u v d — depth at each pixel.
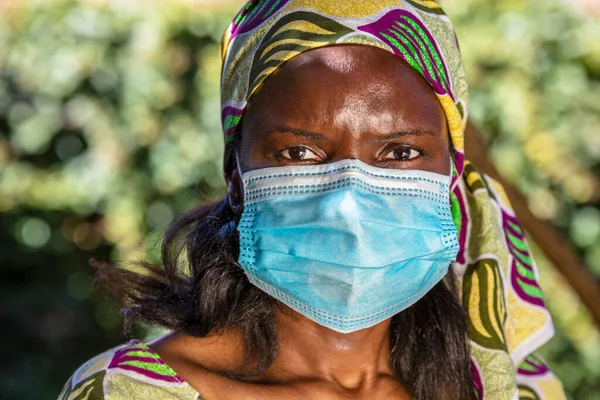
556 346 4.49
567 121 4.34
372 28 1.63
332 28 1.63
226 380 1.73
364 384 1.83
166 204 4.80
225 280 1.76
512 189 2.54
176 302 1.88
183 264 1.95
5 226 5.03
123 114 4.73
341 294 1.65
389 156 1.67
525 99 4.28
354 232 1.60
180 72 4.68
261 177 1.67
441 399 1.89
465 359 1.91
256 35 1.69
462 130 1.85
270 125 1.64
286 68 1.64
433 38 1.74
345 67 1.61
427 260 1.68
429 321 1.90
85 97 4.76
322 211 1.60
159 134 4.73
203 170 4.68
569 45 4.29
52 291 5.01
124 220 4.81
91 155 4.86
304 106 1.61
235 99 1.73
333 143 1.62
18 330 4.99
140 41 4.62
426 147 1.67
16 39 4.74
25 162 4.96
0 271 5.06
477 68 4.30
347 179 1.61
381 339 1.83
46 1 4.70
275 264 1.66
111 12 4.64
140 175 4.82
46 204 4.96
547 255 2.72
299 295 1.68
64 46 4.70
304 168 1.64
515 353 2.03
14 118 4.86
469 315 1.96
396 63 1.64
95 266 2.08
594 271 4.47
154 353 1.70
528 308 2.06
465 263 1.99
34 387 4.76
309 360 1.80
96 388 1.63
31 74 4.74
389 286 1.66
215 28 4.58
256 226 1.66
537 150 4.34
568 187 4.41
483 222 2.00
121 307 2.01
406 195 1.65
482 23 4.32
